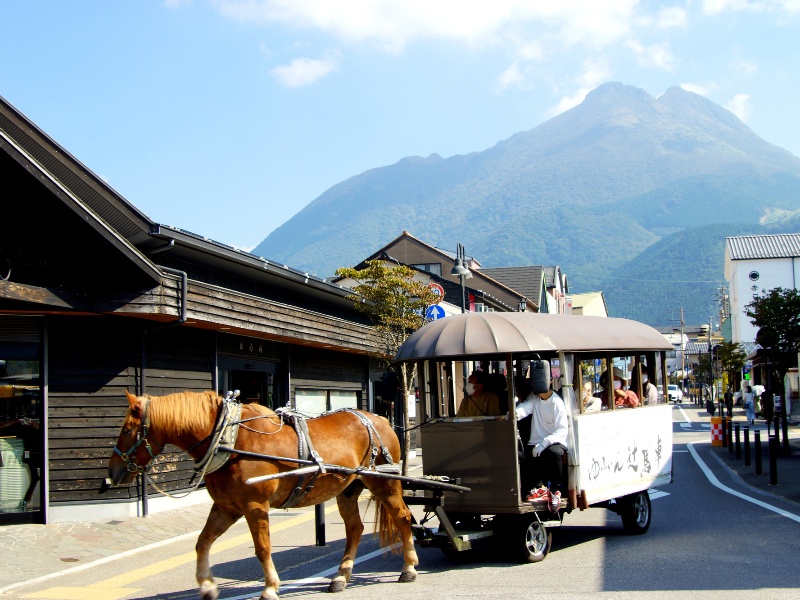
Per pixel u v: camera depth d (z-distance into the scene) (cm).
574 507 1045
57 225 1364
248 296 1786
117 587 1009
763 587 834
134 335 1554
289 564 1124
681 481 1986
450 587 901
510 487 991
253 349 2042
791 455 2577
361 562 1109
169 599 923
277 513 1716
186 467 1719
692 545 1108
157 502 1609
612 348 1145
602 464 1125
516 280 6612
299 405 2300
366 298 2320
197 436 841
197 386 1761
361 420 986
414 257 5488
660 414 1328
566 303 8675
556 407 1042
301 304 2484
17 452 1450
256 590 953
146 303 1441
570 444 1048
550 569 983
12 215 1336
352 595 885
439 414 1112
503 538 1027
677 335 14012
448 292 4456
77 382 1505
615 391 1272
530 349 1003
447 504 1033
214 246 1764
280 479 864
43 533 1361
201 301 1594
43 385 1473
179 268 1822
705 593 815
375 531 988
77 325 1521
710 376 7331
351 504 972
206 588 824
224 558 1198
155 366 1609
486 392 1085
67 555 1227
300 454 883
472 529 1051
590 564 1004
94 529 1399
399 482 971
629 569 960
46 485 1458
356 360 2770
